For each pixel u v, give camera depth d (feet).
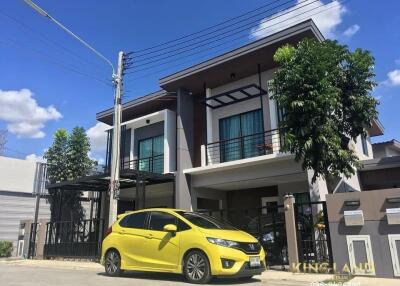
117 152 46.44
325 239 33.65
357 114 37.83
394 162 47.93
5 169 71.72
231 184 53.52
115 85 49.01
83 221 53.52
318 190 41.70
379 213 30.40
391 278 29.01
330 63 35.70
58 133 73.36
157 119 63.52
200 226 29.58
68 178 70.03
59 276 33.55
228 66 51.29
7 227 69.82
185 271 28.37
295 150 36.55
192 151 56.39
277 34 46.11
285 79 35.99
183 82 55.72
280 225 37.29
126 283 28.27
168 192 60.34
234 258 26.84
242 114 54.08
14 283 29.01
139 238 31.81
